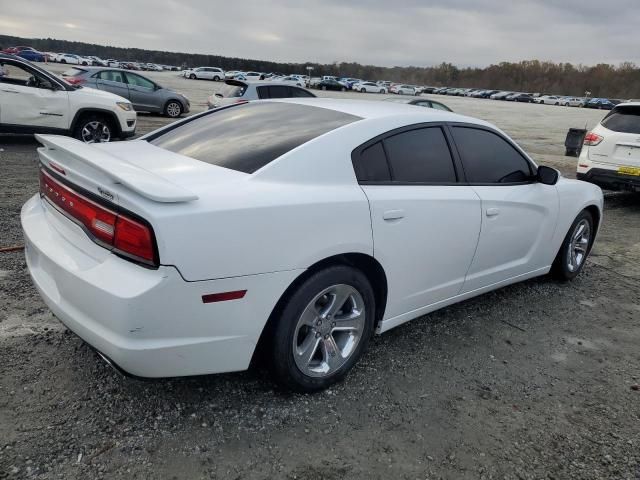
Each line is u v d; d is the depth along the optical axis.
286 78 63.44
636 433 2.72
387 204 2.87
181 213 2.14
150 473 2.19
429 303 3.41
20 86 9.25
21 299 3.58
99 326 2.21
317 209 2.54
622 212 8.30
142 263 2.13
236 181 2.50
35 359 2.90
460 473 2.35
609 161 8.27
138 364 2.19
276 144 2.82
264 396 2.76
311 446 2.43
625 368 3.40
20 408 2.50
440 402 2.85
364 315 2.92
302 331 2.71
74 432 2.38
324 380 2.80
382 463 2.36
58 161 2.56
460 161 3.47
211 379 2.86
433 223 3.15
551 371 3.28
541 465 2.44
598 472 2.42
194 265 2.16
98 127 10.24
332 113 3.21
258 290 2.37
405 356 3.30
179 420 2.52
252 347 2.46
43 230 2.64
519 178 3.98
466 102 55.66
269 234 2.37
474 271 3.66
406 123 3.20
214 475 2.21
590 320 4.09
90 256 2.31
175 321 2.20
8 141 10.41
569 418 2.81
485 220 3.54
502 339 3.65
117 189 2.18
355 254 2.78
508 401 2.92
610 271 5.32
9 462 2.17
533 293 4.55
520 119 32.72
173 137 3.35
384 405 2.78
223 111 3.71
